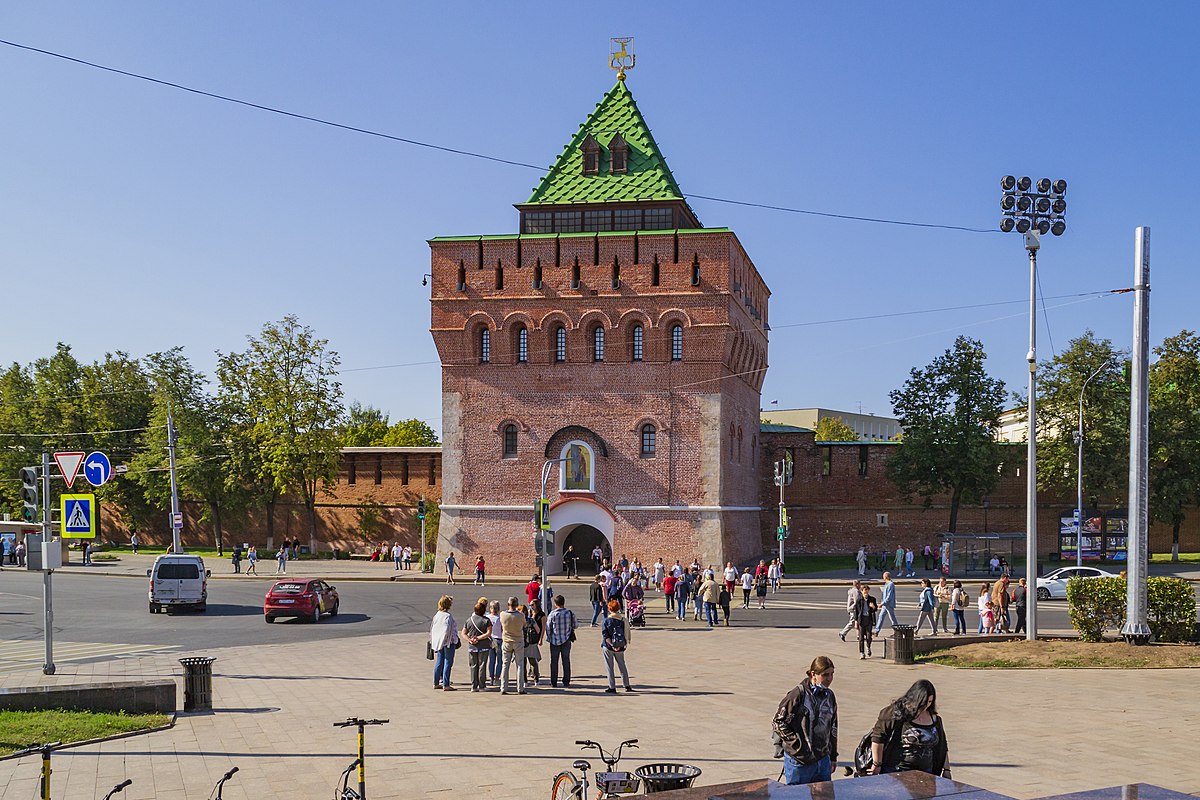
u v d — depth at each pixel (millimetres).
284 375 72062
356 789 13422
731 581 43406
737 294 58000
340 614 39062
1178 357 67812
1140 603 26359
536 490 56875
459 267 57812
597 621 35562
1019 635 28562
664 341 55688
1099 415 64188
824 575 59188
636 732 17141
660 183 58438
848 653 27906
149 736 16859
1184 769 14375
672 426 55625
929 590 32812
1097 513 63969
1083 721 17812
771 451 73062
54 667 24438
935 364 66062
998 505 69875
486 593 48062
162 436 74250
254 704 20047
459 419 57906
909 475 66000
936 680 22875
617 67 63500
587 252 56594
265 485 74938
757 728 17438
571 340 56688
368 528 73750
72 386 83938
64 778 14000
